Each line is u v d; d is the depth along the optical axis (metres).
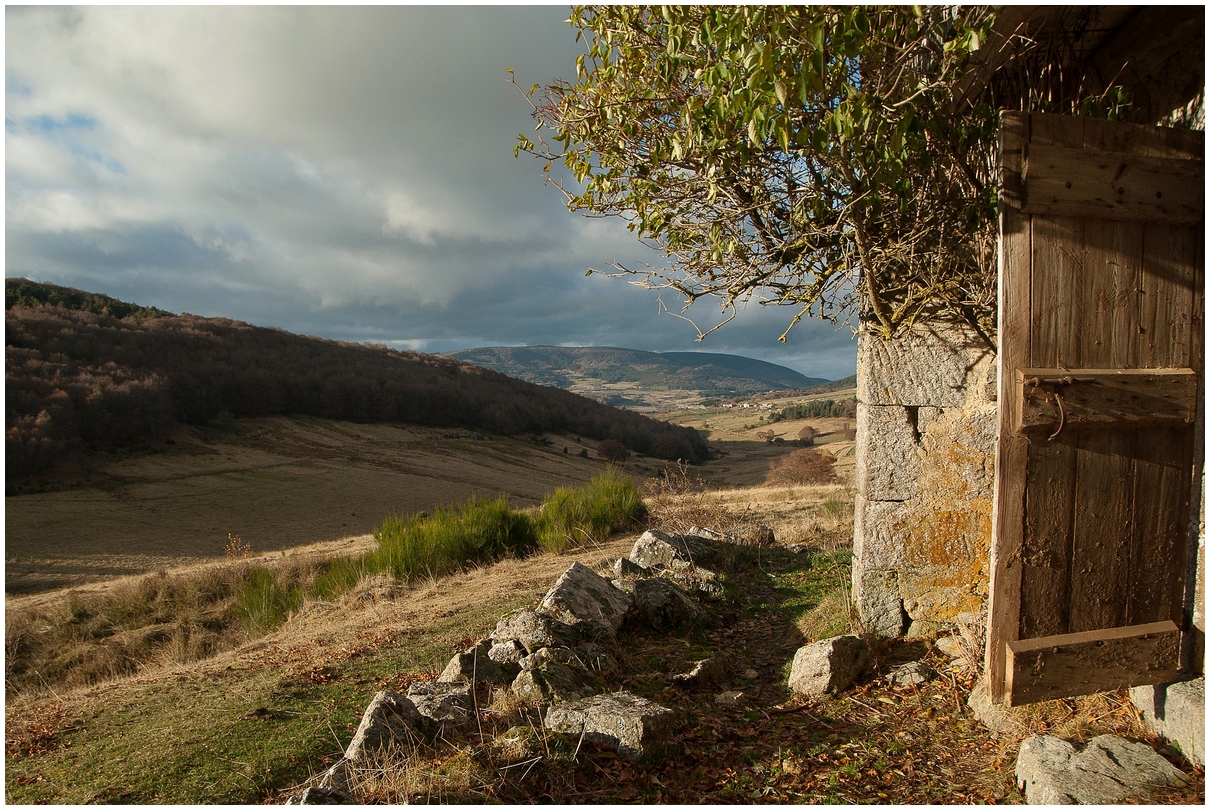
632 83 3.82
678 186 3.99
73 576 27.75
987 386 4.48
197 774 3.70
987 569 4.53
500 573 10.36
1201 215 2.91
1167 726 2.92
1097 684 2.85
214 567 16.27
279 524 40.38
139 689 5.71
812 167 3.63
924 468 4.61
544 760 3.23
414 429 73.25
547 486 58.25
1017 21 3.17
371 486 51.62
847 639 4.28
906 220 3.88
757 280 4.06
